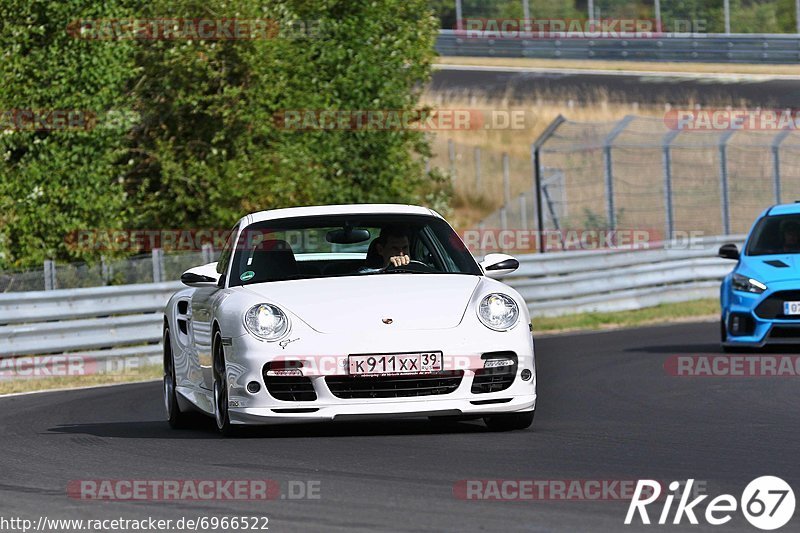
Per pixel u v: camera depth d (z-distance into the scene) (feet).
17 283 182.09
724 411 104.73
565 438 87.10
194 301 101.40
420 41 271.28
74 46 206.80
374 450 81.71
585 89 506.89
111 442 93.15
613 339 192.34
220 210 229.86
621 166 426.10
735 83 523.29
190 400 100.32
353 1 258.57
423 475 71.36
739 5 565.53
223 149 232.73
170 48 228.22
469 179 447.01
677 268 262.47
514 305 90.22
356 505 62.95
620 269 254.27
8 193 205.16
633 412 105.29
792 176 383.04
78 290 174.40
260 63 231.30
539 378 139.33
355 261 101.50
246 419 87.04
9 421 114.21
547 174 391.45
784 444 83.56
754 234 165.58
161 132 240.73
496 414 88.48
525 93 499.51
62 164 206.59
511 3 552.00
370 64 253.65
